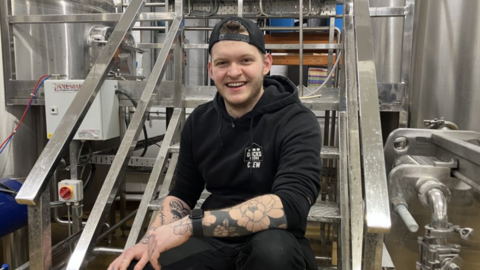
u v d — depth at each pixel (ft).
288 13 7.59
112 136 5.88
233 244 3.29
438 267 2.95
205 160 3.61
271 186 3.30
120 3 8.00
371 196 2.19
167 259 3.15
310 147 3.07
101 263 6.73
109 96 5.76
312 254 3.06
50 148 2.98
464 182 3.43
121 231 8.33
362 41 3.06
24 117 6.21
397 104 5.49
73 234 5.13
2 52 5.97
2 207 5.04
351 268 2.94
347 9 4.50
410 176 3.58
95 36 6.61
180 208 3.61
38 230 2.81
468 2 4.59
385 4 5.87
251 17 7.76
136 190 10.14
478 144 4.13
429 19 5.04
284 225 2.76
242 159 3.35
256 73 3.28
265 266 2.58
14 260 6.25
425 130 4.41
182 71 5.33
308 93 6.11
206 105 3.84
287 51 9.11
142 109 4.36
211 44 3.33
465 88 4.71
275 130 3.28
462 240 3.56
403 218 2.92
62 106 5.60
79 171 6.79
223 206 3.46
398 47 5.88
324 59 8.31
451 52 4.79
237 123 3.42
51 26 6.16
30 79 6.15
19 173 6.30
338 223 3.81
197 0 7.72
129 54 7.38
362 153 2.43
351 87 3.78
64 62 6.31
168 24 7.35
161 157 4.58
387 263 3.02
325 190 7.65
